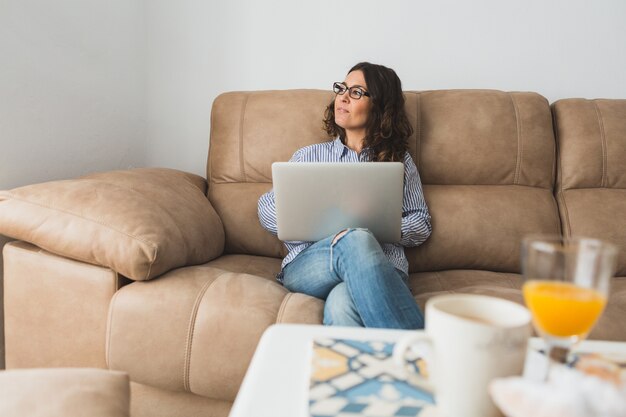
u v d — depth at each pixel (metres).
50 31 1.64
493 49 2.17
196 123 2.28
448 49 2.18
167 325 1.15
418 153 1.81
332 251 1.25
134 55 2.15
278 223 1.29
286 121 1.85
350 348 0.59
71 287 1.24
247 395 0.49
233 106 1.91
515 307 0.47
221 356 1.13
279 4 2.21
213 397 1.16
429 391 0.47
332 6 2.19
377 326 1.09
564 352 0.48
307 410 0.46
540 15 2.14
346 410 0.45
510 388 0.36
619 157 1.78
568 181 1.81
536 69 2.16
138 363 1.17
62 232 1.21
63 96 1.71
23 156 1.54
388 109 1.69
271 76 2.24
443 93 1.88
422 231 1.60
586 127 1.82
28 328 1.28
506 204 1.74
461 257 1.70
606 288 0.45
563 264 0.46
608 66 2.14
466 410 0.43
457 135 1.80
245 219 1.78
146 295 1.18
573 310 0.44
